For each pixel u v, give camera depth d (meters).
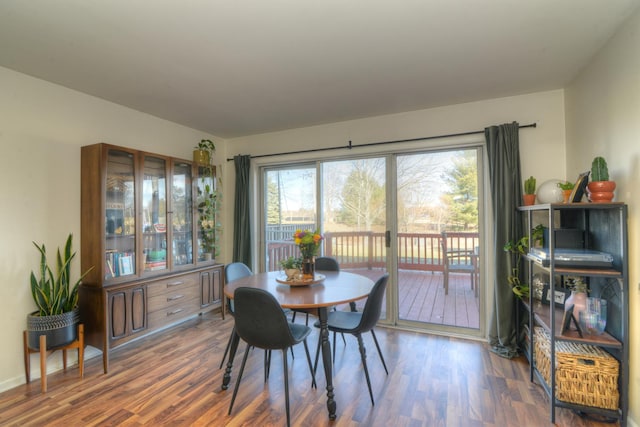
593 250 2.10
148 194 3.08
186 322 3.63
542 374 2.17
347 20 1.77
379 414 1.93
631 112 1.76
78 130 2.73
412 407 2.00
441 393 2.15
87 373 2.46
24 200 2.38
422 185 3.41
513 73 2.47
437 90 2.79
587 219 2.23
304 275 2.46
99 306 2.53
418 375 2.39
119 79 2.51
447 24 1.82
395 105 3.16
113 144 3.01
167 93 2.81
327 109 3.27
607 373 1.82
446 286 3.30
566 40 2.00
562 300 2.35
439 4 1.63
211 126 3.84
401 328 3.39
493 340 2.85
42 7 1.61
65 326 2.33
